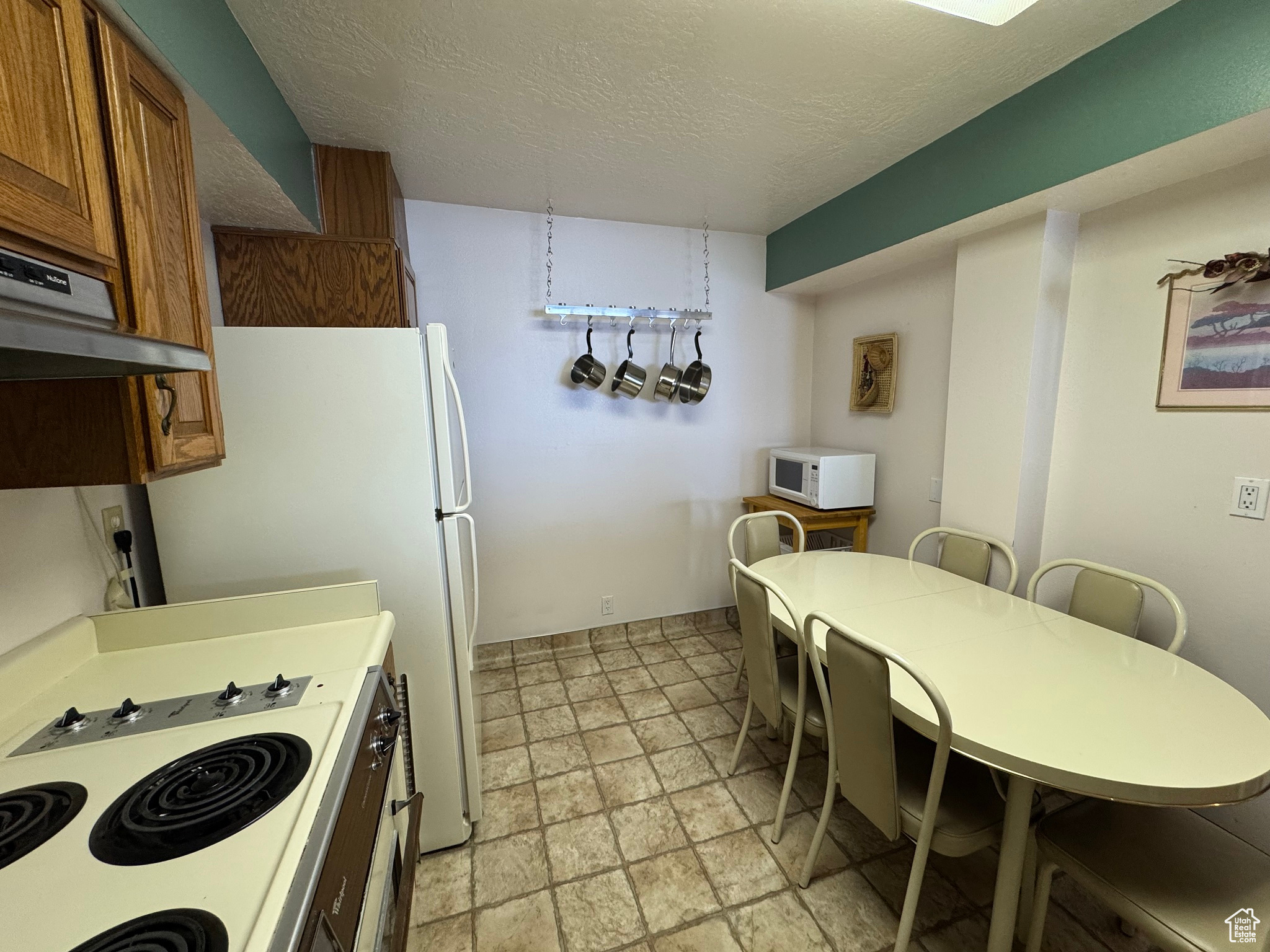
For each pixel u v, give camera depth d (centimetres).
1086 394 179
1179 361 154
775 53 136
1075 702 112
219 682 100
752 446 310
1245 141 124
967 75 147
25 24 55
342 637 118
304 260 173
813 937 130
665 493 295
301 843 63
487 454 259
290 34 122
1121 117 133
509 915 137
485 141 178
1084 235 176
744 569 163
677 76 145
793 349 310
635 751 201
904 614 162
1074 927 130
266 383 127
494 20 121
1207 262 145
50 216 57
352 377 131
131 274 73
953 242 204
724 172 209
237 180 134
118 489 128
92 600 117
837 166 206
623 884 145
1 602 95
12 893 58
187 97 94
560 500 275
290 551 133
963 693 116
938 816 117
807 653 149
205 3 99
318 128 164
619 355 274
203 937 52
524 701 236
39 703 94
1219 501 147
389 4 115
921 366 241
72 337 51
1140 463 165
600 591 291
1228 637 147
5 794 72
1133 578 153
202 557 129
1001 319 189
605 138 179
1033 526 194
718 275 287
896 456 259
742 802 175
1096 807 117
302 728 86
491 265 247
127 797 71
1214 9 115
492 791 181
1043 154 152
